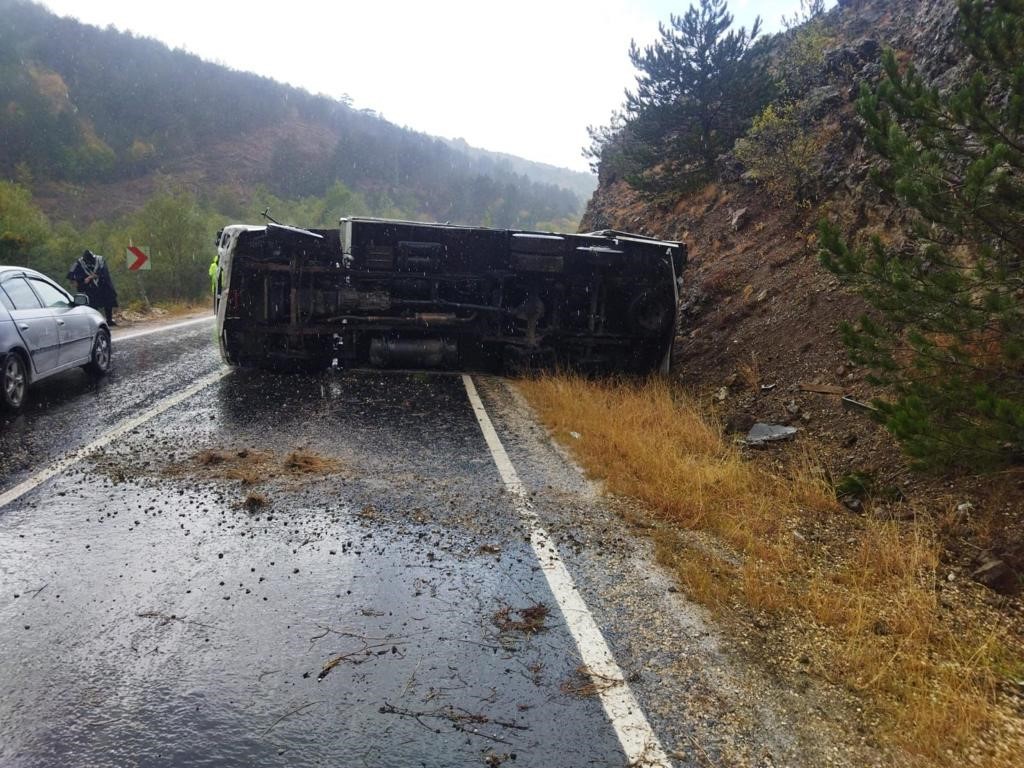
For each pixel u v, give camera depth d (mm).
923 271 5035
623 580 4086
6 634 3219
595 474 6082
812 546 4746
